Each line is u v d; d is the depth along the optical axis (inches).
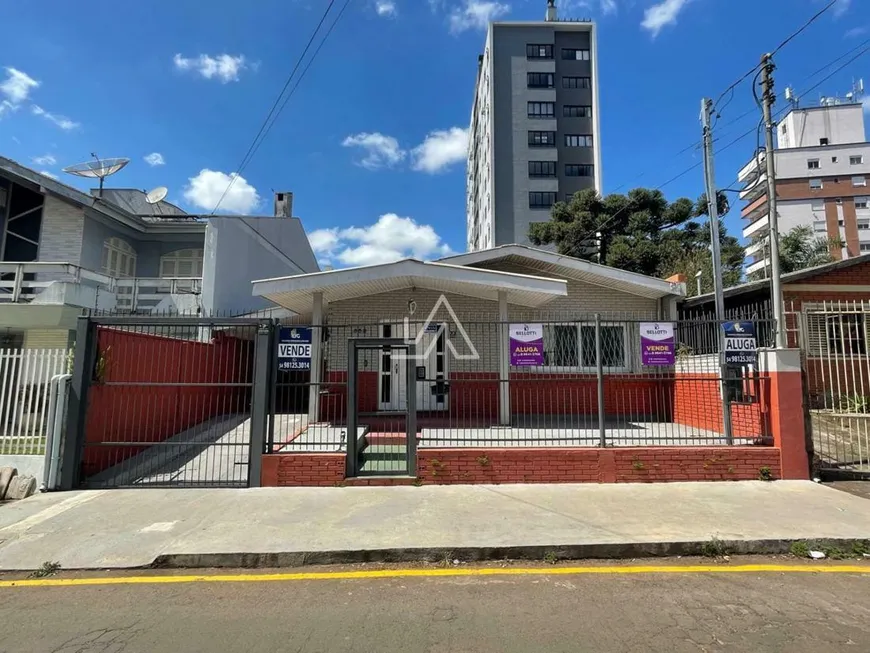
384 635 135.0
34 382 300.7
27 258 581.6
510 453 282.0
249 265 710.5
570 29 2022.6
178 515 230.8
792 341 499.2
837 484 277.6
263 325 289.1
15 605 155.6
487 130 2038.6
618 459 283.6
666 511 231.1
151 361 377.1
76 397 282.5
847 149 2308.1
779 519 220.1
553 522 216.8
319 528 211.6
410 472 280.8
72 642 132.5
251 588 167.5
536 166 1947.6
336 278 390.9
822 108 2410.2
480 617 145.1
